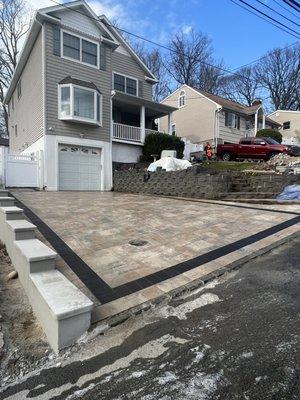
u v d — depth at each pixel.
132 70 19.89
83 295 3.29
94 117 15.60
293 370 2.43
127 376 2.54
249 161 16.91
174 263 4.79
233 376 2.43
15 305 3.78
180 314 3.44
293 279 4.10
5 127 30.75
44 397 2.37
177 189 12.37
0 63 26.55
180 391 2.32
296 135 31.31
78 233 6.41
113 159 17.42
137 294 3.86
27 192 12.81
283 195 9.91
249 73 41.56
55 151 14.70
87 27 15.97
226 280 4.23
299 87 40.16
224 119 25.38
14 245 4.80
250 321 3.18
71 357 2.84
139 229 6.70
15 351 2.95
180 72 38.06
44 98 14.46
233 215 7.77
